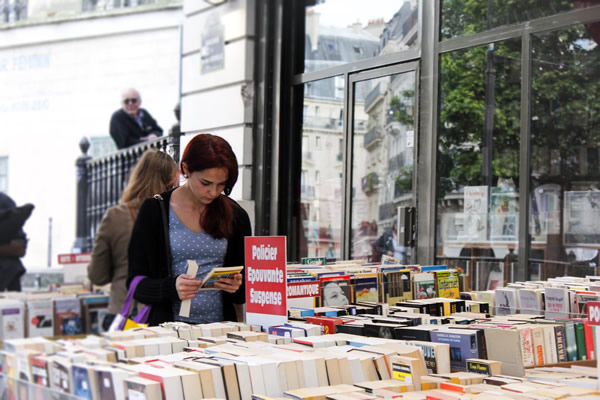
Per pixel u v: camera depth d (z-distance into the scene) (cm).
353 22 732
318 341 273
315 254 764
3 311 324
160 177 380
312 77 772
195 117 869
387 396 228
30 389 230
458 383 252
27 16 1838
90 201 1411
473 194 604
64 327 365
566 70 545
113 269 507
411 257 648
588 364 312
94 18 1745
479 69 605
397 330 298
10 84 1847
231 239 338
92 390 216
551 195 552
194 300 325
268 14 801
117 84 1705
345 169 730
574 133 539
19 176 1838
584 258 529
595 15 529
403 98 668
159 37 1655
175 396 211
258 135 802
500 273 582
